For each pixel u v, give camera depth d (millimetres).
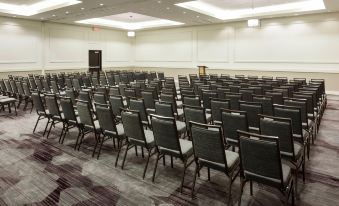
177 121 4766
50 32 14234
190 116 4090
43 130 5875
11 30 12531
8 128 6035
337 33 11148
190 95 5633
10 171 3791
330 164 4066
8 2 10766
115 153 4512
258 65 13500
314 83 8461
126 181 3504
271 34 12906
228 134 3732
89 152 4547
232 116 3592
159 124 3250
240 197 2807
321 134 5637
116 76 10062
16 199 3047
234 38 14164
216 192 3221
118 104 5047
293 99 4758
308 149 4219
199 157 3078
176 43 16781
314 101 5551
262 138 2664
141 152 4535
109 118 3916
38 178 3580
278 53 12805
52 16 12188
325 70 11562
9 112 7668
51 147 4793
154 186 3369
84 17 12477
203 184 3424
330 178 3598
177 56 16844
